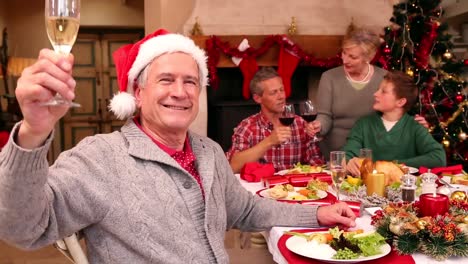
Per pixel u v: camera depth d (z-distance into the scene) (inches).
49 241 43.9
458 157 157.0
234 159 99.9
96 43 283.0
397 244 54.7
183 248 49.2
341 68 128.2
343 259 51.8
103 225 47.6
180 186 50.9
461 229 53.8
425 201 60.4
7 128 230.4
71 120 281.6
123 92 55.9
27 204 38.4
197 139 58.4
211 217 52.1
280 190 77.1
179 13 170.2
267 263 112.7
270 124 108.4
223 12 168.7
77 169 46.8
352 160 87.6
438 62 158.2
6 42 249.3
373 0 175.3
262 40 170.1
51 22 34.7
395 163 87.8
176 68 52.7
